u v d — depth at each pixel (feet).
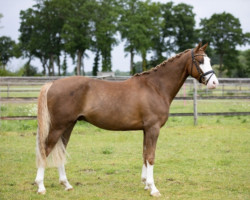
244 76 187.21
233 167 21.02
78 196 15.71
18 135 31.86
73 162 22.33
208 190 16.65
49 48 178.40
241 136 31.89
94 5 158.81
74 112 15.85
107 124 16.25
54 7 167.84
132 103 16.12
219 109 52.70
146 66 196.34
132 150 26.14
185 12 189.06
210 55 191.21
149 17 167.94
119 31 169.68
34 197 15.43
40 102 15.60
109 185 17.60
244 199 15.28
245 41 185.98
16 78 38.75
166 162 22.44
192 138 30.89
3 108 41.78
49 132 15.76
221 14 183.62
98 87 16.25
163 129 36.17
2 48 235.20
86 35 161.58
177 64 17.34
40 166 15.42
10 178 18.56
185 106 56.49
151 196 15.80
